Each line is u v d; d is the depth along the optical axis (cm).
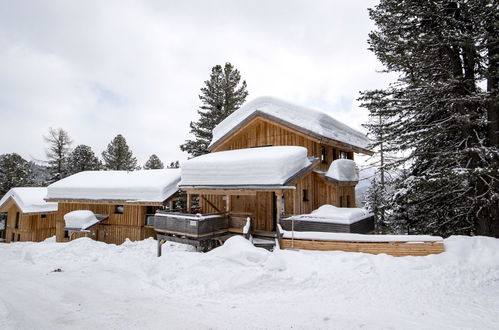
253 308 643
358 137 1991
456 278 746
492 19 985
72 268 1083
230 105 2814
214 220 1291
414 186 1140
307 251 1009
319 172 1479
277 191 1198
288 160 1239
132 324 581
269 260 842
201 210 1738
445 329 516
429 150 1264
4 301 723
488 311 580
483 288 696
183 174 1491
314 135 1440
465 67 1205
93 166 4131
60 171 3822
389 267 824
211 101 2861
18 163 3738
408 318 565
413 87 1179
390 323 545
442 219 1345
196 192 1423
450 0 1089
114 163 4488
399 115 1408
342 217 1101
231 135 1759
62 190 2211
